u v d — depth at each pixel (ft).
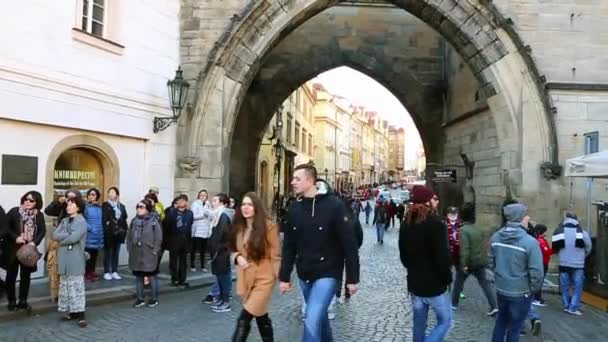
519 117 47.09
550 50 47.32
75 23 36.91
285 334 24.99
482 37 47.80
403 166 518.78
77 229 25.67
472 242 29.58
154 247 30.14
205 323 26.71
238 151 78.84
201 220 42.50
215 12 47.67
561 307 33.04
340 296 34.19
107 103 39.58
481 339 24.80
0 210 26.68
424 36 78.02
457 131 68.69
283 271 17.83
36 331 24.45
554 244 31.86
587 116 46.65
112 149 40.57
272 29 47.96
